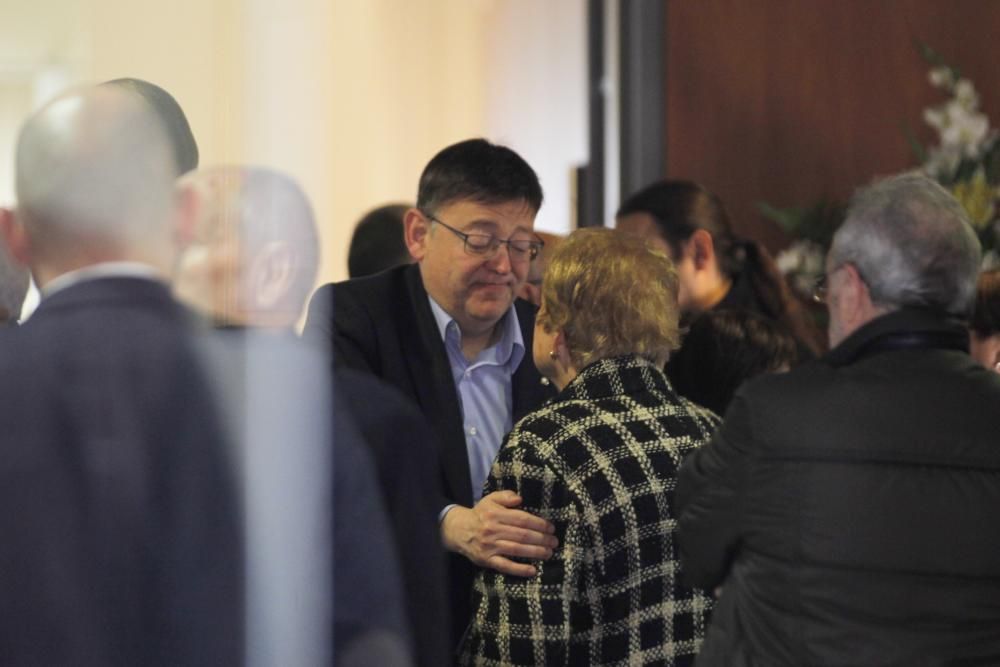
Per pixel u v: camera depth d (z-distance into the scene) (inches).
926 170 567.5
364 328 319.9
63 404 155.5
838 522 227.3
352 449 180.1
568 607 256.7
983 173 555.5
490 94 584.1
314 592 170.1
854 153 622.5
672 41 613.9
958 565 224.7
